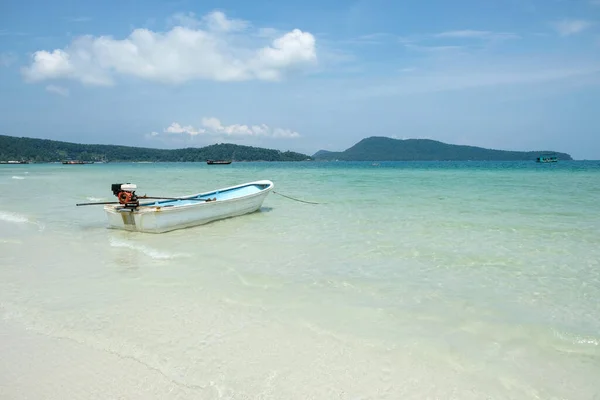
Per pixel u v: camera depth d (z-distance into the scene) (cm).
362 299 670
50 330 565
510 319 597
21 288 733
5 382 446
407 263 876
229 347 512
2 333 559
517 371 466
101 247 1048
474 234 1148
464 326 574
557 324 582
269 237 1145
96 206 1902
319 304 648
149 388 431
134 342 526
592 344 524
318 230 1233
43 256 957
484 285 740
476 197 2022
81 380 447
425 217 1424
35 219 1496
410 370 465
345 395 419
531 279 772
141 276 792
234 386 433
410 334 548
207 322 582
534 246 1011
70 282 762
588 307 640
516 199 1920
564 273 806
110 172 6619
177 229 1270
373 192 2359
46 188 3047
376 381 443
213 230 1261
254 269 832
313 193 2331
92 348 514
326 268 841
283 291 705
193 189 2834
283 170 7150
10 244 1088
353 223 1334
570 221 1323
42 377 454
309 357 489
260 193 1580
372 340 530
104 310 627
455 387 435
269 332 551
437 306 642
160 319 593
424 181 3375
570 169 6184
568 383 443
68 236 1191
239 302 655
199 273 805
